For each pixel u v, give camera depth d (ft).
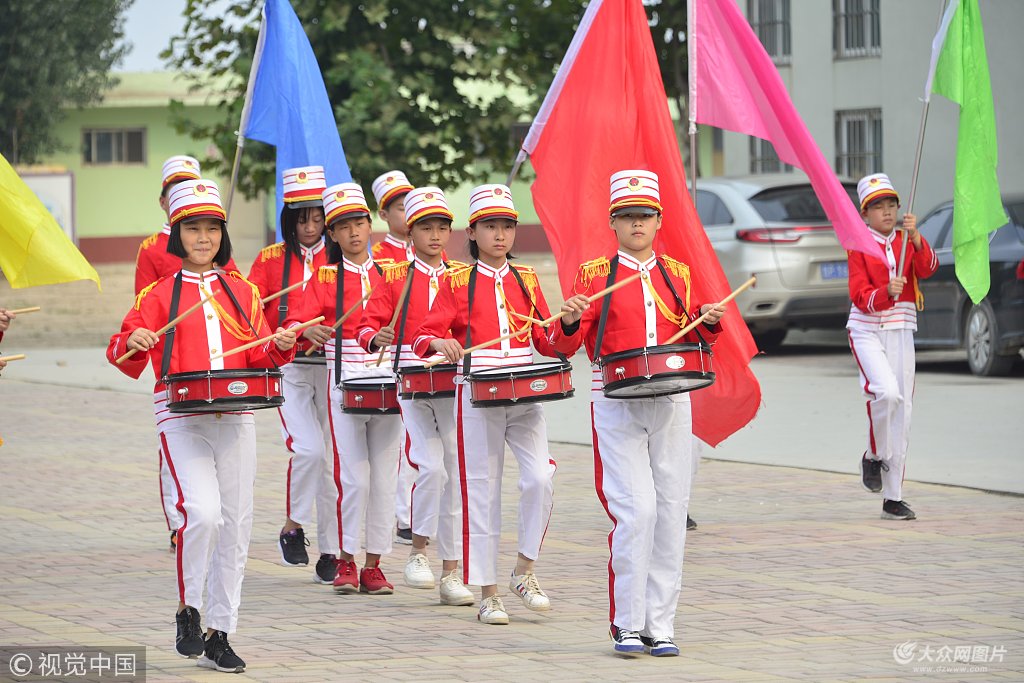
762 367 71.26
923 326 66.33
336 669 24.40
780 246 71.92
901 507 36.94
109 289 152.56
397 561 34.68
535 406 28.99
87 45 178.91
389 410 30.68
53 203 163.12
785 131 35.81
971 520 36.40
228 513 24.80
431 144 83.41
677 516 25.70
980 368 63.67
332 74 80.23
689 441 25.88
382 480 31.14
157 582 31.63
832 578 30.68
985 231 39.40
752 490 41.32
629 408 25.52
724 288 31.68
